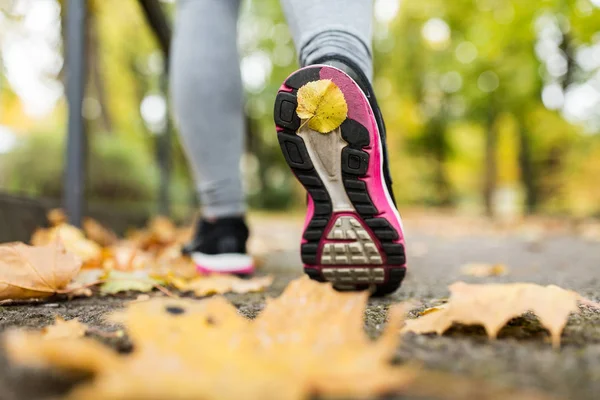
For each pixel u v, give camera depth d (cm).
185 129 162
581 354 71
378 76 1277
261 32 1273
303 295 77
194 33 158
